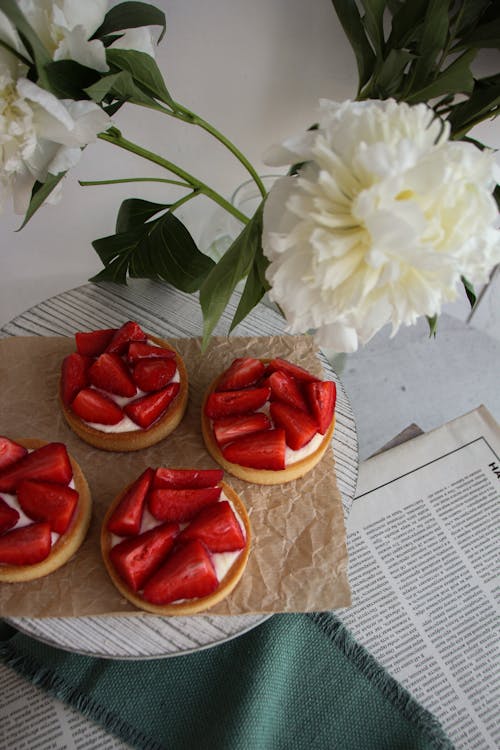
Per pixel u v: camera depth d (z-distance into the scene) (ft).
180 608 1.23
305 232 0.91
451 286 0.91
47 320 1.61
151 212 1.39
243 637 1.38
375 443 1.74
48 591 1.26
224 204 1.34
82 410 1.40
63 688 1.31
